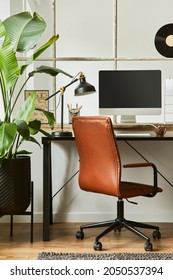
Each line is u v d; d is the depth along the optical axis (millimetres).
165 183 3525
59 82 5488
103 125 2633
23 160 2885
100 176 2766
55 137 2914
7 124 2576
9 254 2633
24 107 2842
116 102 3514
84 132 2766
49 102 3896
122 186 2844
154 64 5707
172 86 4109
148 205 3543
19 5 4242
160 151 3512
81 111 5535
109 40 6078
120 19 6133
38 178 3506
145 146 3510
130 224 2945
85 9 6055
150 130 3529
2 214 2904
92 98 5543
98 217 3533
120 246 2807
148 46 6145
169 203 3533
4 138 2506
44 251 2693
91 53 6074
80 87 3238
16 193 2859
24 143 3479
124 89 3514
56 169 3541
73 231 3229
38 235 3111
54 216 3541
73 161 3531
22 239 2998
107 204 3547
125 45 6141
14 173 2844
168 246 2801
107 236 3070
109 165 2705
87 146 2789
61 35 6062
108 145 2662
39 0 5020
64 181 3545
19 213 2908
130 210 3543
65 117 4281
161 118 5102
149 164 2805
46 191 2928
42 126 3521
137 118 5148
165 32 3918
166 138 2869
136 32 6145
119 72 3510
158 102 3510
